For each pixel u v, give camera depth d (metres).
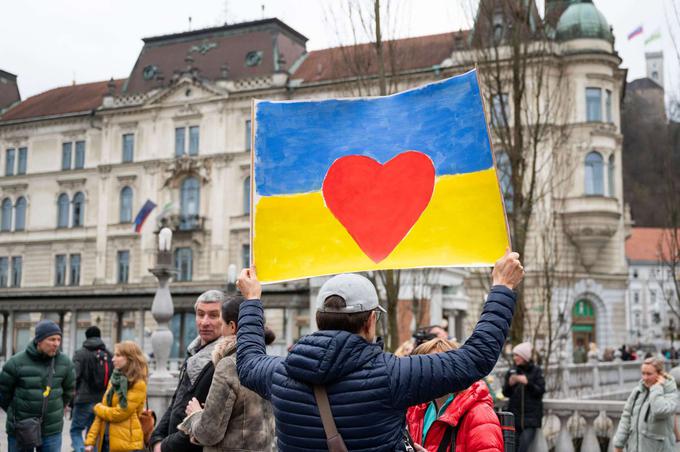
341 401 3.06
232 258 48.66
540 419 9.31
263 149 4.33
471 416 4.49
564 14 43.12
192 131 50.81
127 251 52.03
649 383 8.02
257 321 3.73
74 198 54.75
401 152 4.17
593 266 42.19
